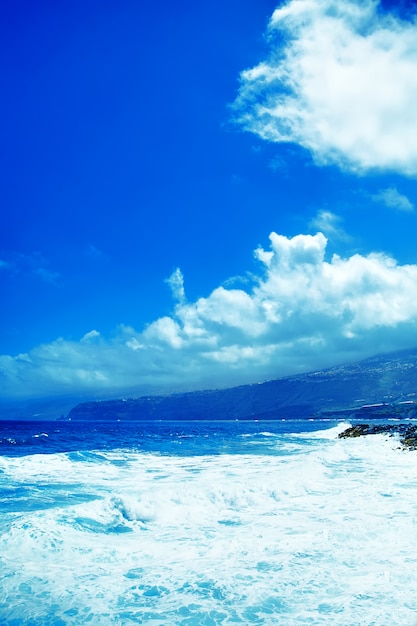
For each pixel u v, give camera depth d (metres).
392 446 34.47
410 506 11.98
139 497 11.60
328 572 7.23
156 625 5.57
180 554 8.23
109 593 6.53
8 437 46.66
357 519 10.57
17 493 13.70
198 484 14.08
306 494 13.92
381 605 6.02
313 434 62.62
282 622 5.59
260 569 7.41
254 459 24.83
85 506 10.98
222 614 5.85
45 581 6.95
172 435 59.03
